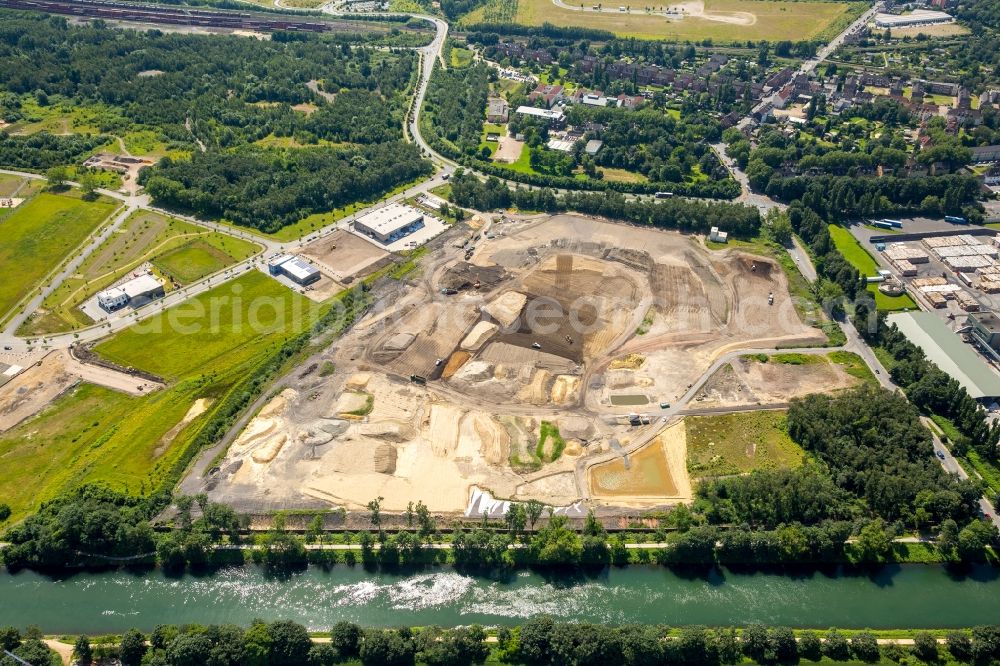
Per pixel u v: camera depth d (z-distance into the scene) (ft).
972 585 538.06
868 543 543.80
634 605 530.68
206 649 469.57
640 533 574.15
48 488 605.73
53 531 553.64
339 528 578.66
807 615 520.42
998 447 618.85
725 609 526.57
